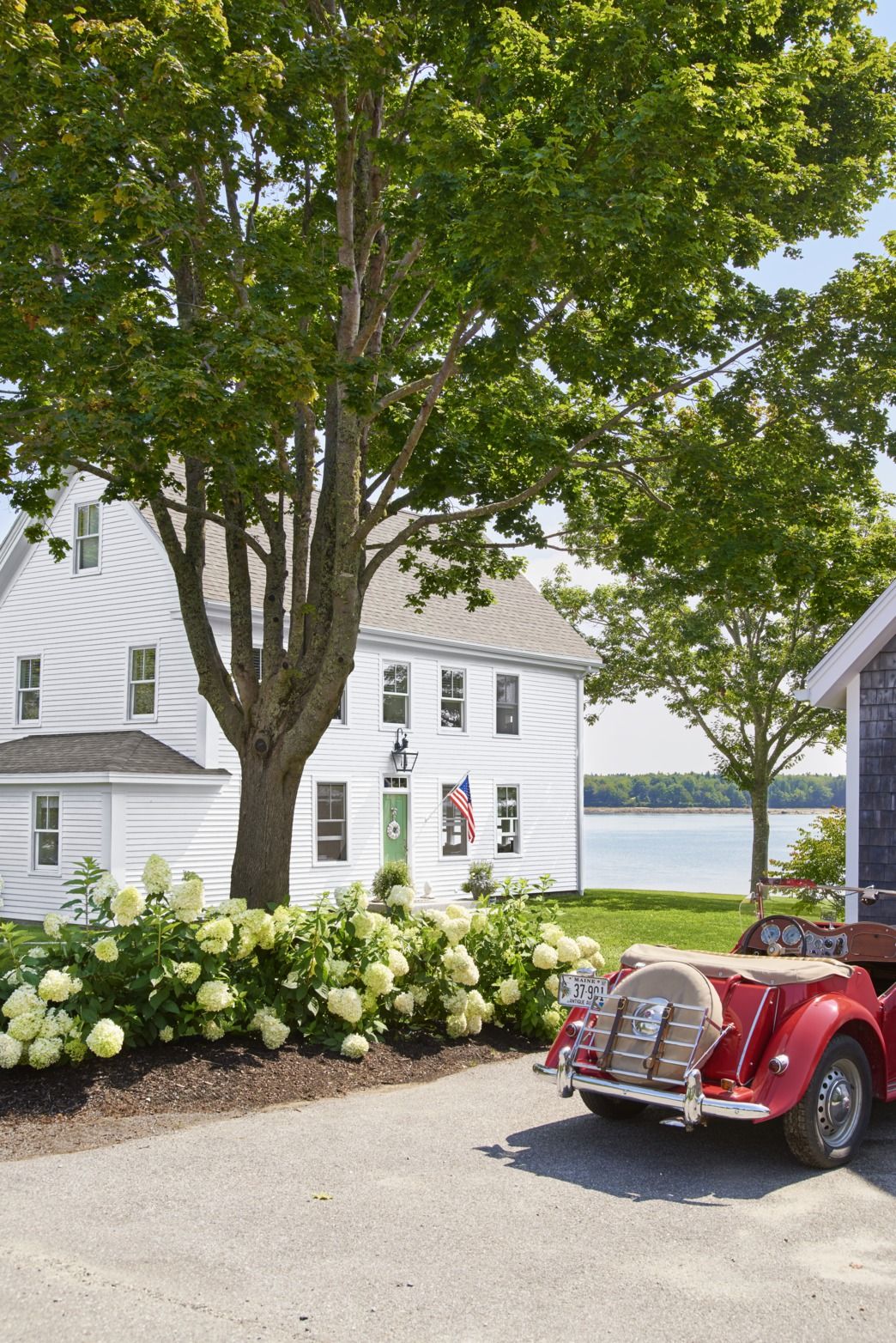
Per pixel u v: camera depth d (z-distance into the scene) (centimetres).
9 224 943
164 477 1195
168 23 894
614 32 924
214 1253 493
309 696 1091
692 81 872
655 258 1002
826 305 1248
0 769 2191
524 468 1387
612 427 1243
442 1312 438
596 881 4191
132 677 2325
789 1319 439
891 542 1286
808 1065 620
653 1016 647
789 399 1230
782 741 3334
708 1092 624
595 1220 546
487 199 920
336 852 2436
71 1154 633
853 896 1216
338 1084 807
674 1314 441
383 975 874
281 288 1038
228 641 2197
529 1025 975
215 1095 752
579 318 1205
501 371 1084
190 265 1127
